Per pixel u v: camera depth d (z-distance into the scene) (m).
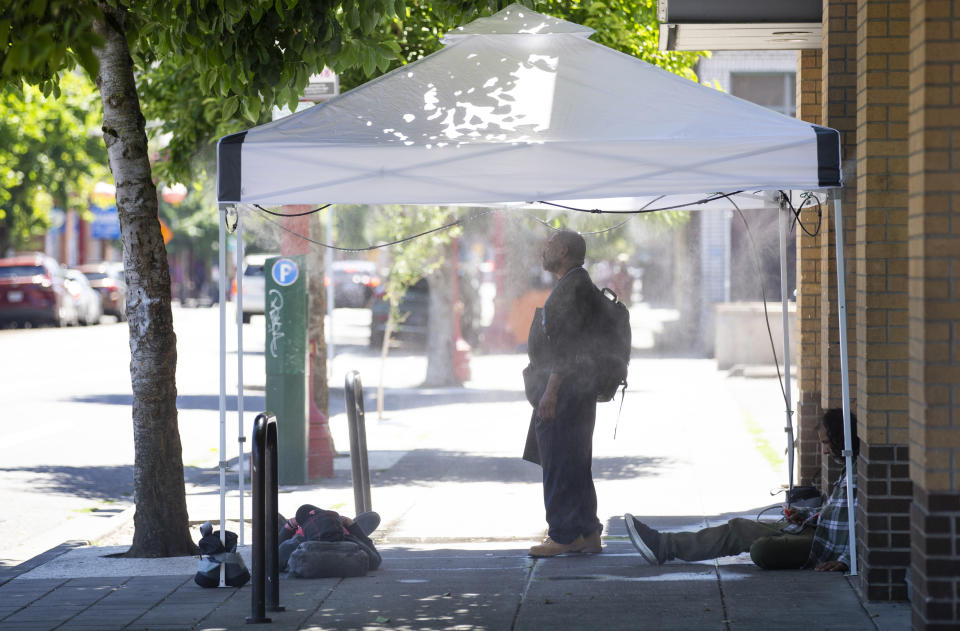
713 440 26.36
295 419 21.91
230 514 19.55
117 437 29.42
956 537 10.20
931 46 10.17
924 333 10.25
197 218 86.38
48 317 72.75
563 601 13.16
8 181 75.56
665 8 18.17
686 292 49.69
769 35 18.95
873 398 12.86
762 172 13.12
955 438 10.20
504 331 51.19
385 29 21.66
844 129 15.70
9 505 21.27
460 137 13.60
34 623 12.68
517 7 15.48
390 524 17.98
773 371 39.56
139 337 16.08
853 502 14.16
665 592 13.45
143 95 25.44
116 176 15.88
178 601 13.58
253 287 67.50
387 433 28.75
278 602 12.98
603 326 15.11
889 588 12.83
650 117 13.74
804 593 13.23
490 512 18.88
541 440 15.42
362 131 13.86
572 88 14.30
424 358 49.69
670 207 18.47
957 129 10.16
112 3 15.42
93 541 17.78
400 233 32.59
